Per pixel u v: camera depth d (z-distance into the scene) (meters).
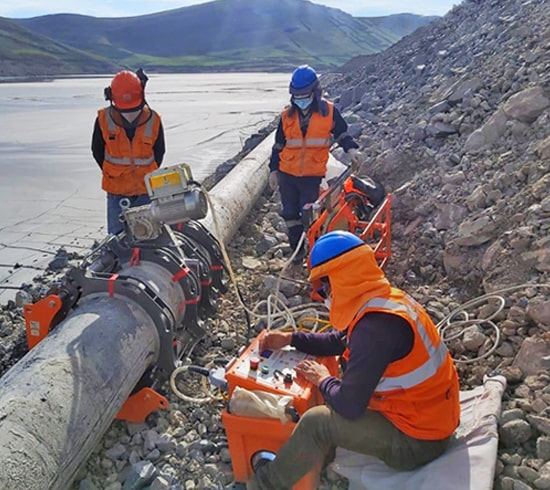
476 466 2.73
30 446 2.65
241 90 31.27
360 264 2.61
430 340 2.63
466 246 5.07
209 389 3.87
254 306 5.00
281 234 6.68
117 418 3.61
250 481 2.95
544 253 4.28
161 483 3.09
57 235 7.09
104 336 3.35
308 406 2.95
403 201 6.43
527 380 3.44
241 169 7.77
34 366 3.08
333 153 8.91
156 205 3.74
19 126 16.06
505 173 5.55
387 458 2.72
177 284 4.05
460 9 12.87
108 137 4.86
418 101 8.91
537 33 7.69
